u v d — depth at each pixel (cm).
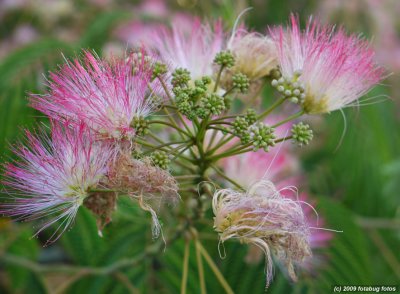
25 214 19
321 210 30
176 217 23
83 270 28
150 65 19
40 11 47
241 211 18
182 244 28
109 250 29
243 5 31
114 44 36
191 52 22
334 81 20
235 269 27
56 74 19
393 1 50
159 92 20
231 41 22
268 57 21
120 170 17
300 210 18
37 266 29
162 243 26
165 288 29
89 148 18
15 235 30
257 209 18
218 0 37
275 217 18
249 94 22
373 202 41
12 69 27
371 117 40
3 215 18
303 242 18
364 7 46
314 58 20
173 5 44
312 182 42
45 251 38
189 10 41
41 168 18
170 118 19
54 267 29
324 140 42
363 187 42
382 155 41
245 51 22
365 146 41
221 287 28
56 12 47
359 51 21
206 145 22
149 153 19
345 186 42
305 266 27
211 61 22
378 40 48
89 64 19
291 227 18
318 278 28
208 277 28
